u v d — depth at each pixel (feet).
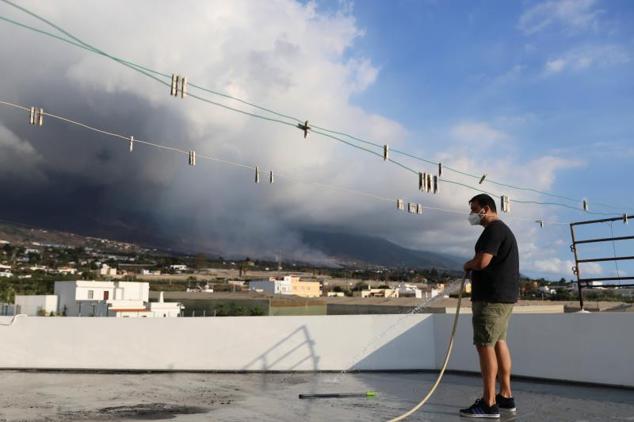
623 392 18.42
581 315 20.97
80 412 14.56
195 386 20.62
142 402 16.48
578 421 12.93
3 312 122.11
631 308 27.25
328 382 21.95
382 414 14.10
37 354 27.27
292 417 13.67
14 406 15.67
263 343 26.45
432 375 24.66
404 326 26.58
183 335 26.66
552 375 21.71
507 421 13.03
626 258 25.07
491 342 13.51
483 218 14.08
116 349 26.81
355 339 26.40
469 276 15.46
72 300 201.57
